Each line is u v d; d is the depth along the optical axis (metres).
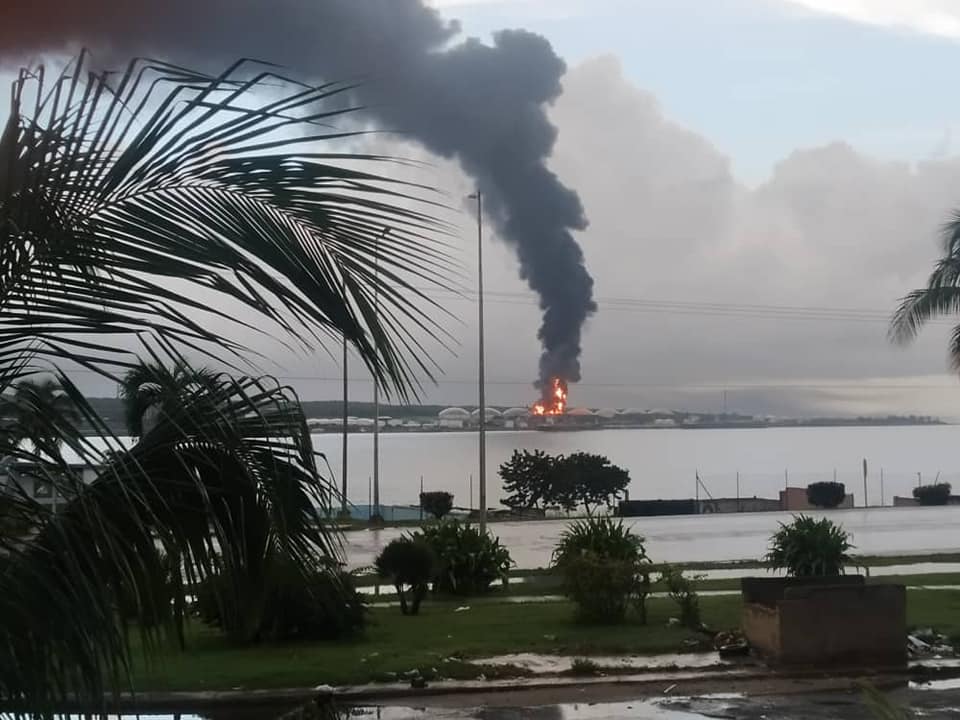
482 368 29.48
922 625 14.50
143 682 10.16
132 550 3.74
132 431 4.11
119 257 3.63
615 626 14.67
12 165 3.44
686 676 11.82
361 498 46.75
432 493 38.00
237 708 10.31
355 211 3.97
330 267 3.93
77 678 3.41
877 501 50.09
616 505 40.88
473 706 10.61
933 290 20.58
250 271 3.79
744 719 10.14
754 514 40.88
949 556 24.33
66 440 3.32
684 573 21.47
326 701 9.29
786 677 11.92
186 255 3.72
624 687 11.43
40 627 3.31
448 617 15.71
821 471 71.38
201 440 3.91
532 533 31.44
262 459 4.21
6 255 3.51
